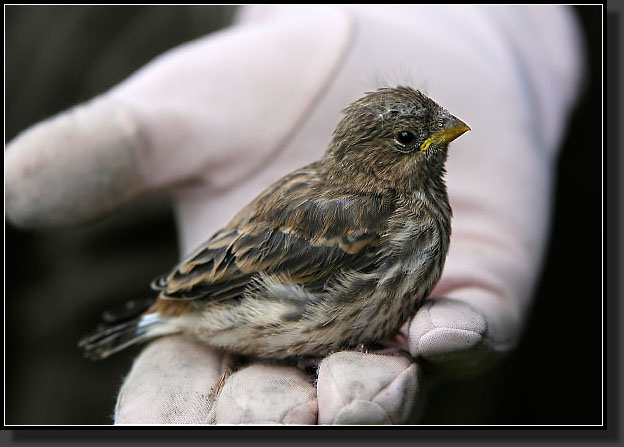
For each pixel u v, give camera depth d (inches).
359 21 27.3
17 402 30.3
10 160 26.2
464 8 29.3
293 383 24.7
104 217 26.5
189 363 25.3
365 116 24.9
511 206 27.2
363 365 24.4
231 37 27.4
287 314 24.9
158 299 25.7
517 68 28.8
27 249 30.2
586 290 36.1
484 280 26.2
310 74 26.8
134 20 30.3
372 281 24.8
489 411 32.9
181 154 26.5
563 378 35.0
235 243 25.1
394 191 25.0
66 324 30.3
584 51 34.7
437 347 24.5
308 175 25.3
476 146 27.5
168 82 26.9
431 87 27.4
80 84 30.3
